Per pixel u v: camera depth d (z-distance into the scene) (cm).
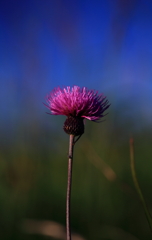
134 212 57
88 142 62
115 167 65
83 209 59
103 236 54
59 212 60
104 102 46
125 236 53
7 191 62
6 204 60
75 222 58
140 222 56
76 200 61
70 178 43
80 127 44
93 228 56
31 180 64
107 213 58
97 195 60
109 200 59
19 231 56
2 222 58
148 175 63
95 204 59
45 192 62
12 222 58
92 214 58
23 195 62
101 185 61
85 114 45
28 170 65
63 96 45
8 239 55
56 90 46
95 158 59
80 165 63
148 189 61
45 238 55
